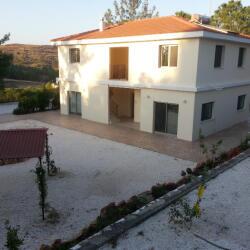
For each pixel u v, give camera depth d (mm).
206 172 11672
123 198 11219
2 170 13977
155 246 7555
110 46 21812
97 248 7355
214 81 19609
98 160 15359
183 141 18734
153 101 20125
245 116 25312
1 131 11078
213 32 17625
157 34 18469
